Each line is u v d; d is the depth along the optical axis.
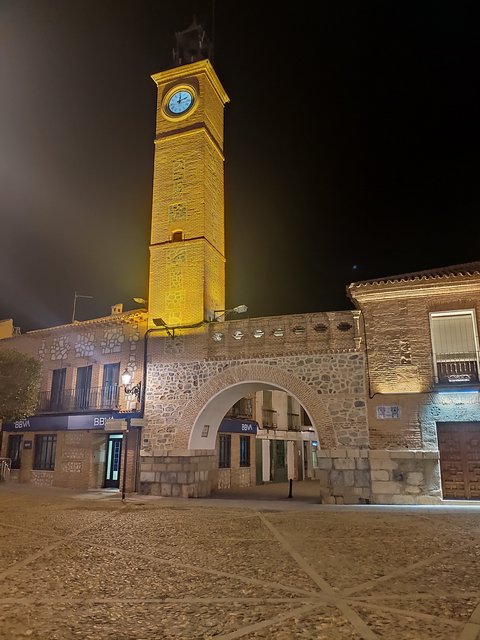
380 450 16.06
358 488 16.00
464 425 15.91
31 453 23.52
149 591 6.11
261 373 18.14
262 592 6.05
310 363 17.58
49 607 5.47
